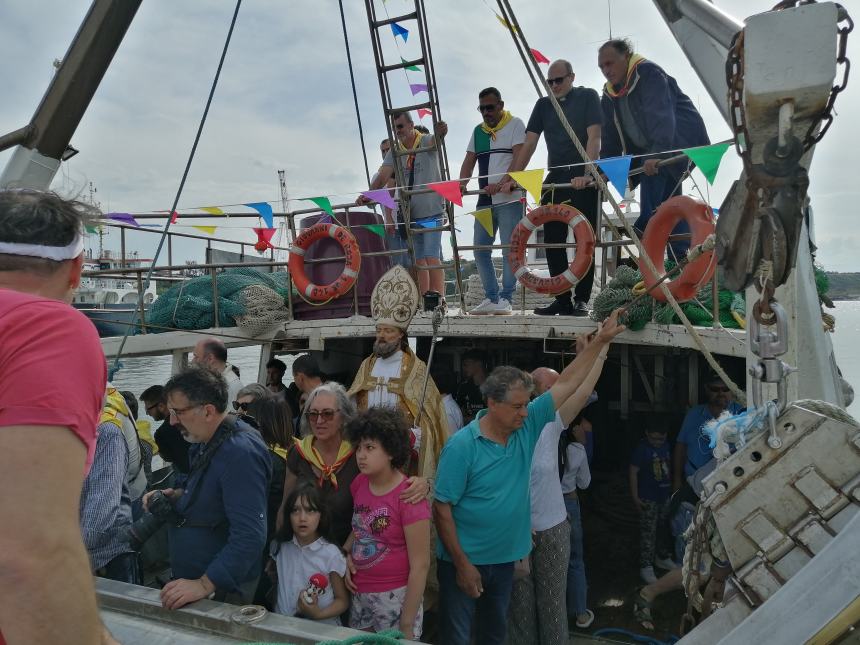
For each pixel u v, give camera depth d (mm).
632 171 4590
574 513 4199
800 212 1270
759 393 1613
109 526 2613
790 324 2215
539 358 6852
